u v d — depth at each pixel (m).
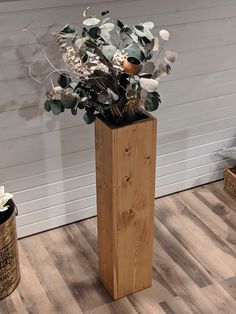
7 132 2.55
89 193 2.92
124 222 2.29
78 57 2.07
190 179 3.21
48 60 2.47
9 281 2.46
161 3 2.60
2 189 2.40
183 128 3.03
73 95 2.09
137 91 2.03
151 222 2.37
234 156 3.09
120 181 2.19
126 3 2.53
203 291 2.50
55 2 2.37
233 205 3.09
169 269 2.63
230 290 2.51
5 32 2.33
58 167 2.76
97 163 2.27
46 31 2.41
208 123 3.09
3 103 2.47
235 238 2.83
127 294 2.48
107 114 2.15
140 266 2.44
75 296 2.49
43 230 2.88
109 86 2.06
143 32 2.02
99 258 2.52
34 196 2.77
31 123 2.58
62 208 2.88
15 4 2.29
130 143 2.13
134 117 2.12
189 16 2.71
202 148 3.15
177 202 3.12
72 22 2.45
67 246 2.79
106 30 2.08
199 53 2.84
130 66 1.96
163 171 3.09
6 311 2.41
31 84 2.49
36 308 2.43
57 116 2.62
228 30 2.86
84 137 2.75
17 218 2.78
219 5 2.76
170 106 2.92
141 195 2.27
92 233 2.88
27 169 2.68
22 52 2.41
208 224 2.93
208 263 2.67
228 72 3.00
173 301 2.45
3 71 2.41
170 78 2.83
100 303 2.45
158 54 2.69
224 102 3.08
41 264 2.67
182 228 2.90
